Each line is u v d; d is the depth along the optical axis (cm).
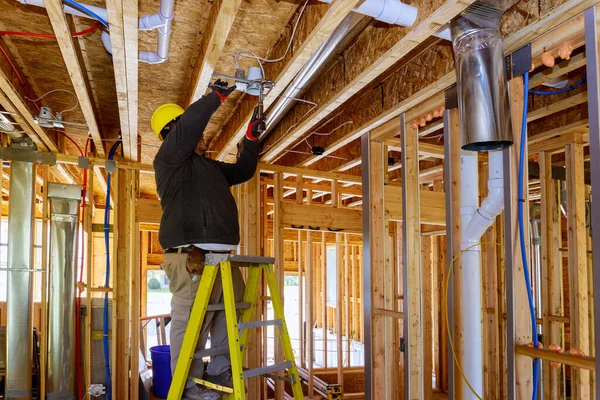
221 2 218
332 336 992
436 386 625
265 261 228
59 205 473
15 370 436
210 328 234
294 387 216
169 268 223
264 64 338
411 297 342
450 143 309
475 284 282
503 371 494
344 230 555
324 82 352
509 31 244
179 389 205
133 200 508
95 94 409
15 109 357
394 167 537
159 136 277
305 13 257
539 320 462
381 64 277
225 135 475
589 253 455
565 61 274
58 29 235
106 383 474
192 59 336
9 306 439
